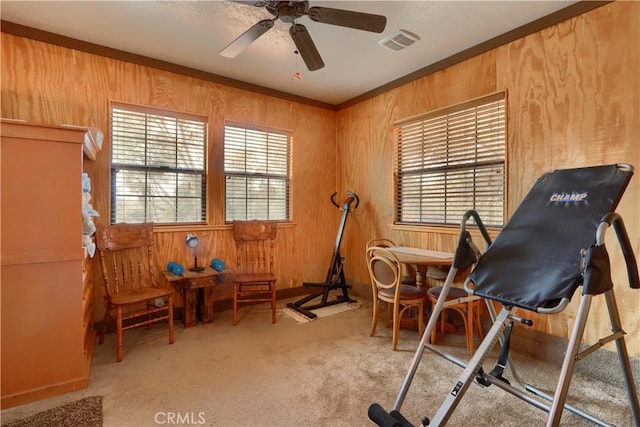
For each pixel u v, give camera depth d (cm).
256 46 304
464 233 181
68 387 206
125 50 311
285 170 430
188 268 352
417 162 368
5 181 186
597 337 231
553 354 251
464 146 321
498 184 294
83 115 294
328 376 229
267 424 179
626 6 217
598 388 217
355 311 375
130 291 285
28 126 191
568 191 166
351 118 449
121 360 250
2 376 187
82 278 211
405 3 239
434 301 276
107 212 306
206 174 365
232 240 383
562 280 136
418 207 368
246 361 251
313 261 454
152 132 334
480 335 285
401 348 275
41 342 198
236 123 383
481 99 300
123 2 238
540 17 256
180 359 253
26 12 249
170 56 324
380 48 306
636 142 214
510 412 190
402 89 377
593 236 142
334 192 470
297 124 435
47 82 278
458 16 255
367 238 427
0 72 261
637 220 215
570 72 243
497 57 287
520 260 157
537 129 262
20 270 192
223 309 377
